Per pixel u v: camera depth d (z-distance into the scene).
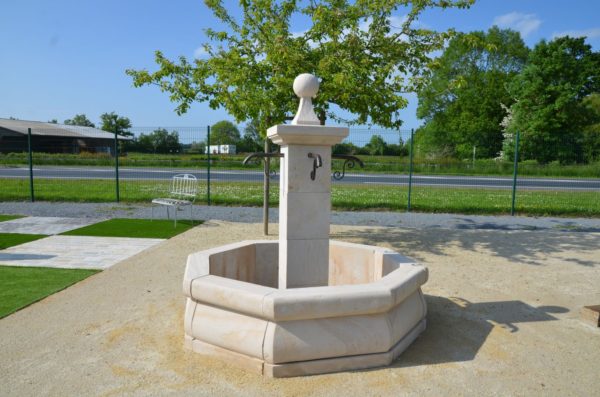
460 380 3.39
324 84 7.68
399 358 3.73
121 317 4.59
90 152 31.94
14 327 4.29
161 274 6.22
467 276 6.41
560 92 35.97
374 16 8.14
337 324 3.45
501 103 42.66
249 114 8.44
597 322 4.57
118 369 3.48
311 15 8.68
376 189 18.52
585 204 14.55
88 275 6.09
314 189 4.28
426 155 43.41
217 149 20.06
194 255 4.43
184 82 8.46
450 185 21.48
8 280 5.79
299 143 4.19
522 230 10.41
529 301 5.34
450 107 47.00
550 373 3.54
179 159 18.44
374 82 7.89
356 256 5.16
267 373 3.35
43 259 6.96
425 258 7.51
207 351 3.70
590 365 3.69
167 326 4.37
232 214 12.20
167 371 3.46
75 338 4.06
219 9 8.76
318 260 4.34
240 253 4.99
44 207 13.02
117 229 9.66
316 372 3.42
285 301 3.26
